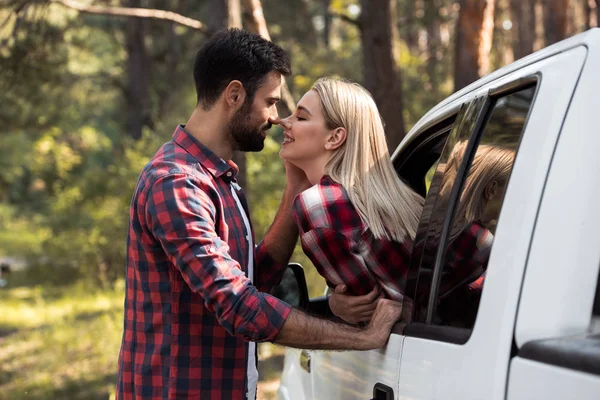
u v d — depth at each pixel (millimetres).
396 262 2869
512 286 1987
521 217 2025
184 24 8703
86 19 28281
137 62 29016
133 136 28781
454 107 2949
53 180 25047
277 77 3234
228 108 3184
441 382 2234
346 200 2908
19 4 10773
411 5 23266
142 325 3096
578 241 1948
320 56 22391
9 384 10961
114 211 21422
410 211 2980
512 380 1908
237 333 2828
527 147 2098
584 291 1937
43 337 14477
